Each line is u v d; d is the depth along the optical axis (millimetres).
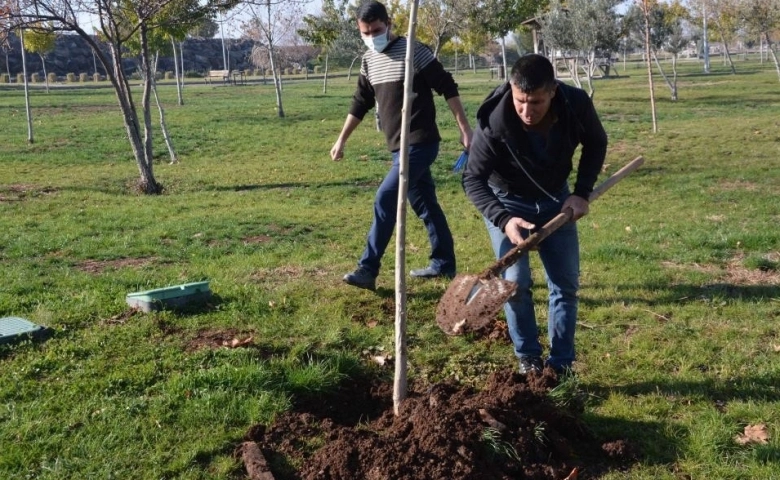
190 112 29000
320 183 14297
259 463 3832
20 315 6043
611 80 45469
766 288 6609
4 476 3773
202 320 5836
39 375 4863
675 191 12289
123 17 14586
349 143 19891
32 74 62625
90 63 70750
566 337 4629
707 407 4422
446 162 15859
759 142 17531
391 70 6383
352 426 4512
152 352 5137
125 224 10422
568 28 24953
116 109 31156
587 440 4117
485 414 3941
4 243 9102
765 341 5426
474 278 4031
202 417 4277
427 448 3768
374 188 13688
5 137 22062
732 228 9133
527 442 3865
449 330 3994
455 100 6414
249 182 14703
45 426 4191
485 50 58125
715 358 5133
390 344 5426
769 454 3883
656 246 8242
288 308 6168
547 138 4293
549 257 4562
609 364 5059
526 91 3953
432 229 6984
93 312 5977
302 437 4152
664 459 3934
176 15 14930
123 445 4039
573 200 4344
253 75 70750
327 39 24641
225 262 7977
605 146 4461
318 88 45406
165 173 16266
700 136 19047
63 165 17719
